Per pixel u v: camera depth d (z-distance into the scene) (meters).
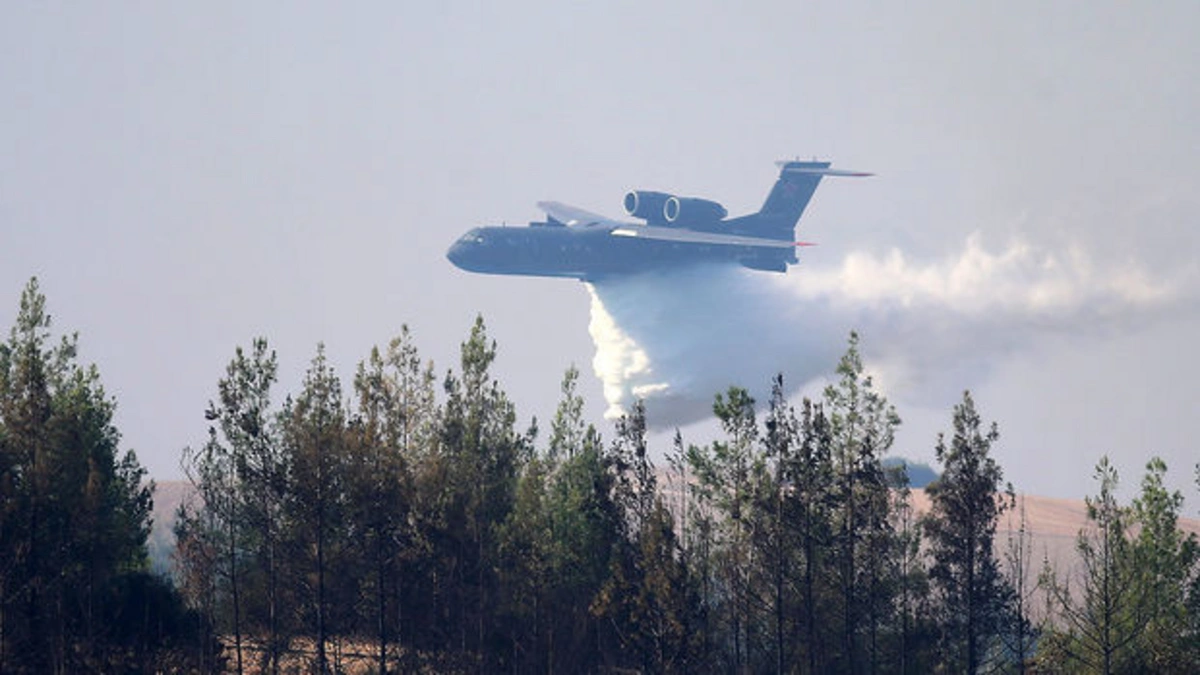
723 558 195.00
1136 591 184.88
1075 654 184.00
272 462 193.62
